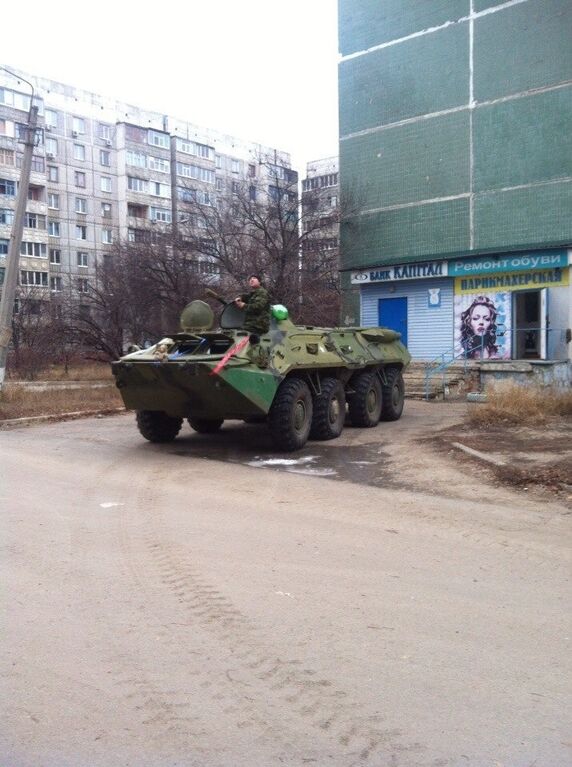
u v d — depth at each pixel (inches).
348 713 126.3
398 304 853.2
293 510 271.1
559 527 244.1
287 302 866.8
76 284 1592.0
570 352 726.5
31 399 694.5
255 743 117.6
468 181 783.1
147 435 441.7
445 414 585.6
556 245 717.3
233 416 412.5
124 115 2276.1
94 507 277.7
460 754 114.0
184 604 176.7
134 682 138.0
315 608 173.5
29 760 113.8
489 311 781.3
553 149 728.3
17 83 2012.8
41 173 2054.6
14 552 219.8
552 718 124.2
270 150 2482.8
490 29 760.3
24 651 151.4
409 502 281.7
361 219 864.9
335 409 461.1
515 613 169.9
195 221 1108.5
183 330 443.2
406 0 816.3
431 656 147.6
